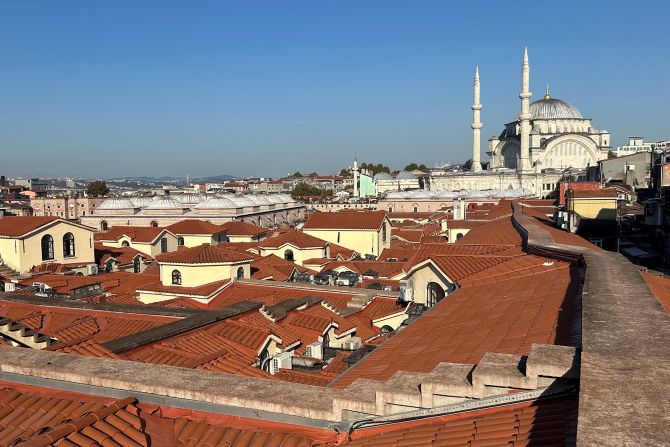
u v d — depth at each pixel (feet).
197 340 63.41
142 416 32.53
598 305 36.11
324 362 72.84
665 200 156.04
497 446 23.18
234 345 64.44
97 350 53.21
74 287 146.41
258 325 75.56
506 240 106.63
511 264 74.23
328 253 214.69
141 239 249.96
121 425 31.07
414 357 41.22
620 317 32.73
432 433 25.88
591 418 19.13
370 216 244.63
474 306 55.93
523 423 24.52
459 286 70.03
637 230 183.73
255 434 30.71
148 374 35.53
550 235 93.45
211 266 129.18
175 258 132.36
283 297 117.29
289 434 30.37
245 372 51.13
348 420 29.86
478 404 27.17
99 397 35.04
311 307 95.81
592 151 540.93
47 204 537.65
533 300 52.42
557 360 26.55
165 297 124.06
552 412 24.85
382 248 241.96
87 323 79.56
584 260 61.57
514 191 478.18
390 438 26.61
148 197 442.09
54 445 28.55
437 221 333.62
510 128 611.88
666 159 238.07
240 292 120.47
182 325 64.34
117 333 76.43
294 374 61.52
